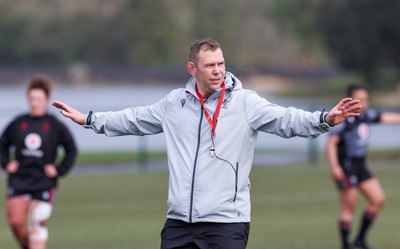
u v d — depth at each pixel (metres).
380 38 135.25
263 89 178.38
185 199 15.73
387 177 55.56
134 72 187.12
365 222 29.09
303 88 174.62
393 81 148.62
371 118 29.28
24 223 25.75
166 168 64.12
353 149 29.06
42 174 25.64
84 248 29.62
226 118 15.80
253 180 54.84
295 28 186.75
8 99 142.88
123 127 16.78
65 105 16.89
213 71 15.65
